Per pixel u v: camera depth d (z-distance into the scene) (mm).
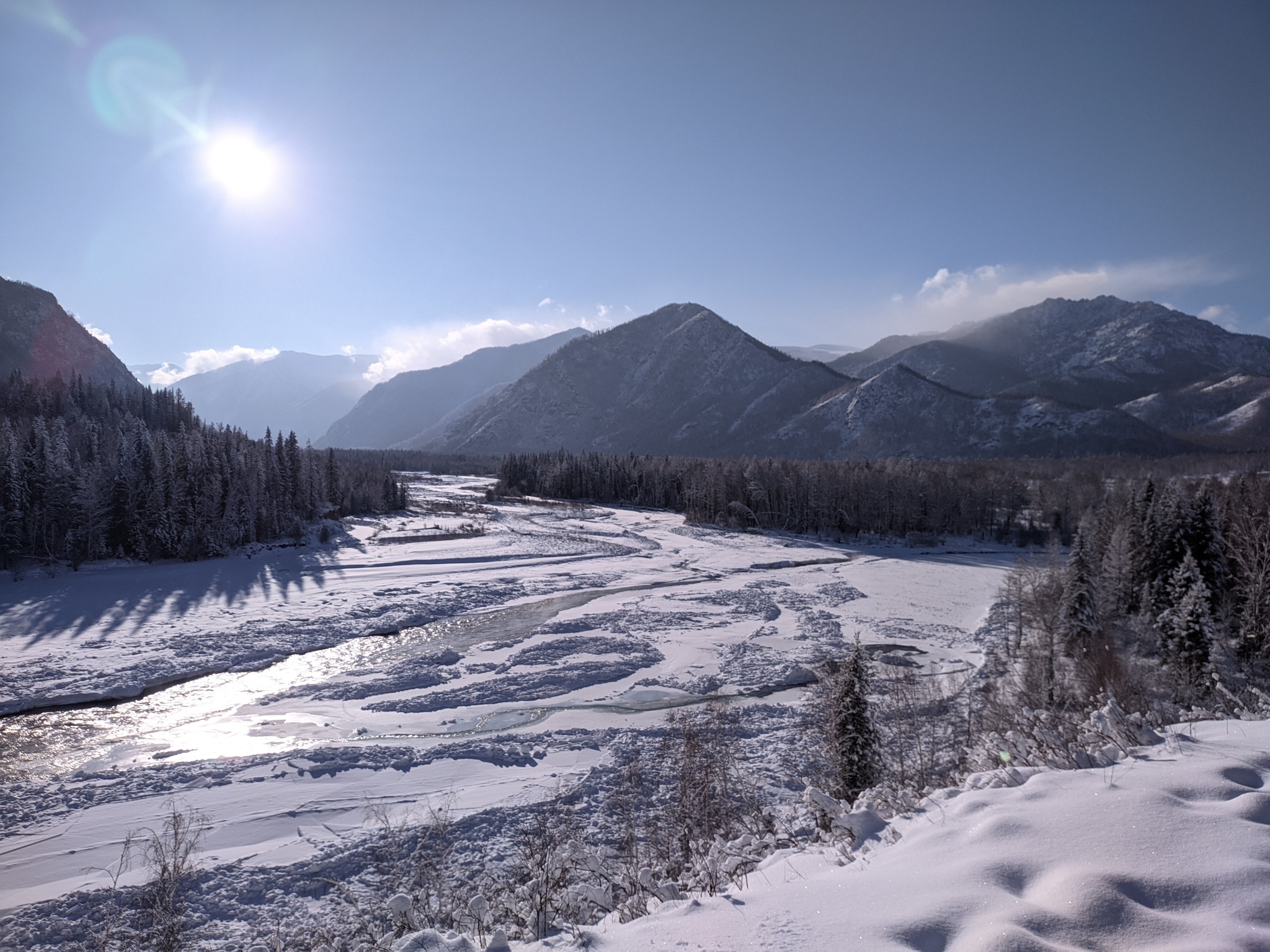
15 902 17312
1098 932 3926
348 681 37281
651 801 22656
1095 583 34281
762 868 6848
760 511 112000
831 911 4754
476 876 18062
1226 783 5719
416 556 77562
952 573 73188
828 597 59812
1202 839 4758
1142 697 12352
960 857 5227
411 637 48000
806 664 40000
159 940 15617
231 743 29531
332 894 17516
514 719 32438
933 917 4328
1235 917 3889
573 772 25547
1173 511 45406
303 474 97000
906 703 30438
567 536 97188
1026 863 4906
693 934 4781
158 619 49344
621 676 38250
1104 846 4895
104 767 26781
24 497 63906
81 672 38062
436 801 22969
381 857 19234
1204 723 7984
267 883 17984
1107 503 77312
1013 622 47375
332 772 25438
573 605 58250
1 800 23312
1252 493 59312
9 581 59156
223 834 21000
